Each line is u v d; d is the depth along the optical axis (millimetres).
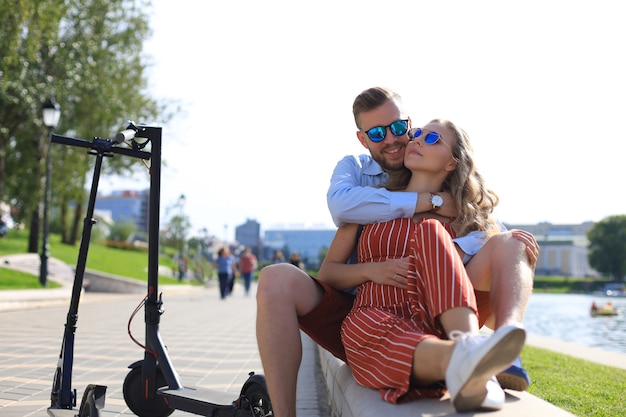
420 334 2309
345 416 2842
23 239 39250
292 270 2832
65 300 16859
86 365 6043
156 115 26672
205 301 21234
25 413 3986
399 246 2928
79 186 27062
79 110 23750
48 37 18078
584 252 90438
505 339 1870
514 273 2434
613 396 4430
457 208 2910
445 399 2311
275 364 2676
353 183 3289
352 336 2619
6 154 25266
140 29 24656
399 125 3215
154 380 3367
